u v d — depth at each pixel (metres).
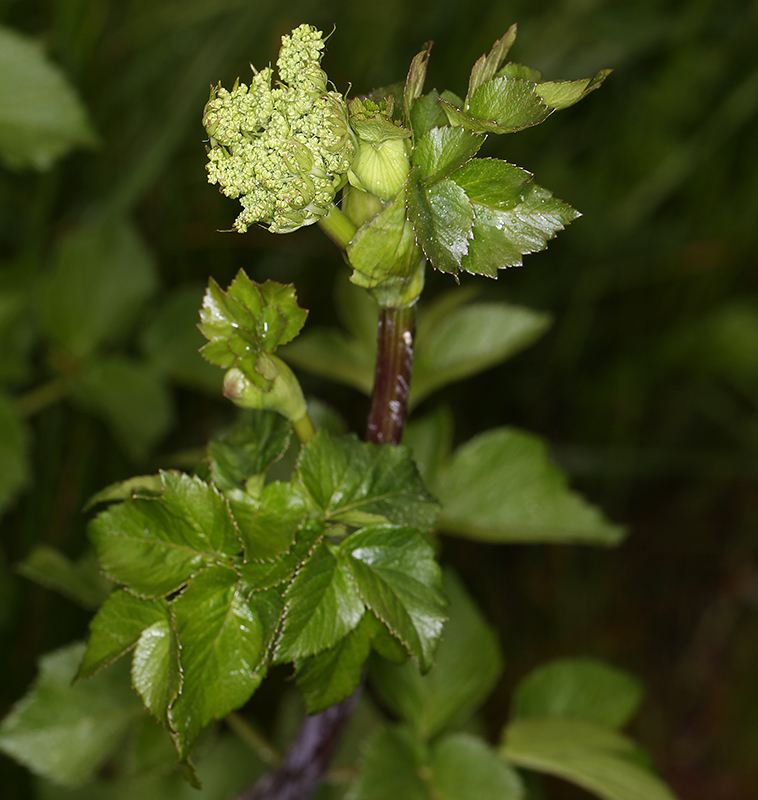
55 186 1.26
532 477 0.81
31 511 1.25
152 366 1.15
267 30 1.42
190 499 0.65
